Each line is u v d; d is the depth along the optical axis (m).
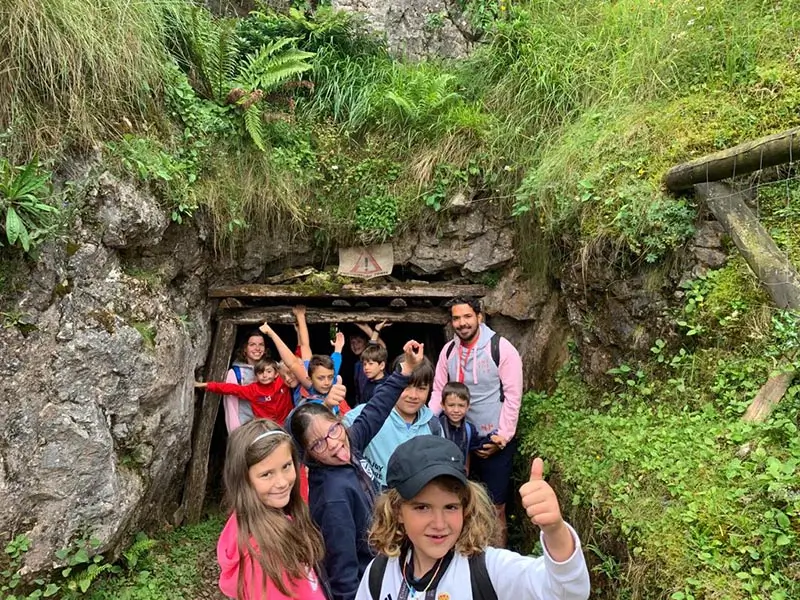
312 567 2.23
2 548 3.08
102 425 3.47
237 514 2.14
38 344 3.25
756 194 3.47
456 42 6.45
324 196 5.07
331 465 2.59
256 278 5.10
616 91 4.54
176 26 4.68
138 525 4.07
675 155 3.77
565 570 1.27
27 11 3.39
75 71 3.60
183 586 3.93
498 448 4.09
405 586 1.56
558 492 3.54
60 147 3.48
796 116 3.62
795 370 2.87
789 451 2.59
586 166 4.18
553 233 4.52
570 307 4.48
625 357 3.95
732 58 4.02
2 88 3.31
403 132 5.23
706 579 2.23
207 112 4.60
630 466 3.07
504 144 5.00
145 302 3.87
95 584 3.57
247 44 5.40
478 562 1.50
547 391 4.81
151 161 3.93
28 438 3.19
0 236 3.07
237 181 4.68
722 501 2.52
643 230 3.69
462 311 4.17
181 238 4.29
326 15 5.80
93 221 3.55
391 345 7.38
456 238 5.18
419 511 1.50
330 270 5.15
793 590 2.09
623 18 5.02
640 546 2.56
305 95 5.47
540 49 5.18
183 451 4.61
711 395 3.22
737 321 3.23
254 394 4.67
